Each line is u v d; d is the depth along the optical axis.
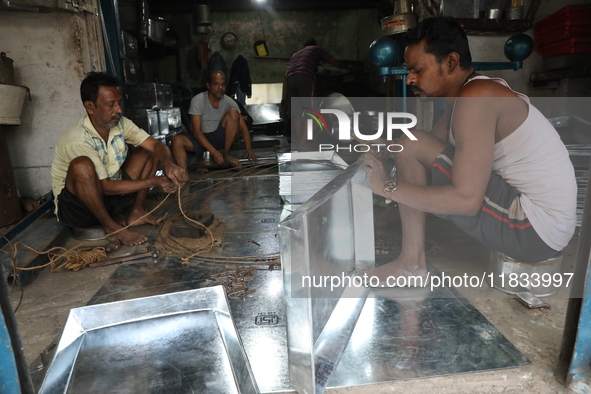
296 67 6.64
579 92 4.82
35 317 2.02
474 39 4.81
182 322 1.83
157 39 7.88
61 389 1.47
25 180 4.18
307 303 1.30
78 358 1.63
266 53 11.67
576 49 4.44
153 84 5.12
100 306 1.82
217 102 5.34
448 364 1.52
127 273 2.44
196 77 11.82
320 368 1.50
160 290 2.21
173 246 2.78
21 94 3.55
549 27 4.69
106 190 2.91
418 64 1.79
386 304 1.93
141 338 1.74
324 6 11.32
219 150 5.57
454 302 1.93
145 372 1.54
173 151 4.89
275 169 5.28
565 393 1.40
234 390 1.43
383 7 9.82
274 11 11.65
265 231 3.05
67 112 4.11
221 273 2.34
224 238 2.96
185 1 11.01
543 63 4.97
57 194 3.05
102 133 2.97
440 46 1.72
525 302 1.93
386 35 4.03
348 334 1.69
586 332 1.38
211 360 1.59
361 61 11.49
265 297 2.07
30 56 3.98
